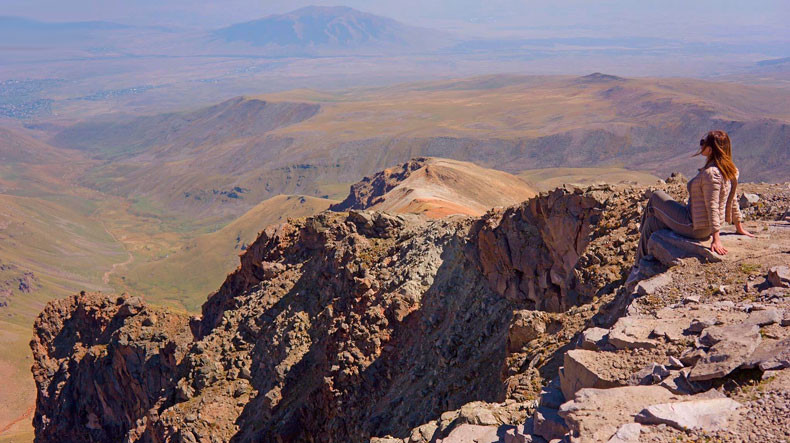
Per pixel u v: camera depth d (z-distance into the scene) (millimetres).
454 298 36406
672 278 12703
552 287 30859
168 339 71438
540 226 32344
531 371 15375
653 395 8586
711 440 7285
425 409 31125
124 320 80000
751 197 17000
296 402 40500
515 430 9734
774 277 10891
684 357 9180
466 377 30469
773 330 8883
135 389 72312
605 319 14938
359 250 48750
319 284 50375
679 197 23203
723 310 10477
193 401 46625
